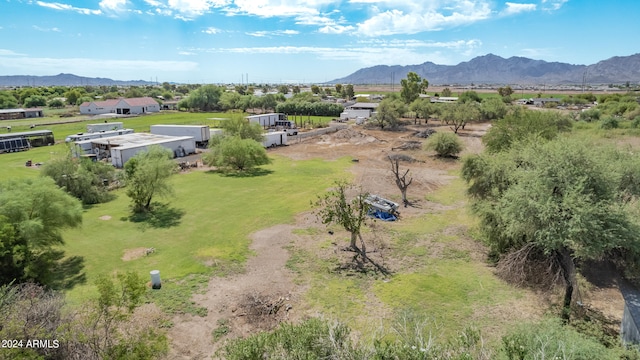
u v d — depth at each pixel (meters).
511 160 22.89
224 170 44.00
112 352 10.62
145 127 79.94
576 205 15.39
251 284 18.45
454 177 40.44
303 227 26.17
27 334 9.78
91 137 58.44
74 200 22.25
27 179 21.88
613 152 22.20
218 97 124.81
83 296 17.02
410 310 15.48
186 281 18.66
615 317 15.60
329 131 74.75
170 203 31.52
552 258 17.22
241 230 25.61
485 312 15.99
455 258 21.28
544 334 10.82
